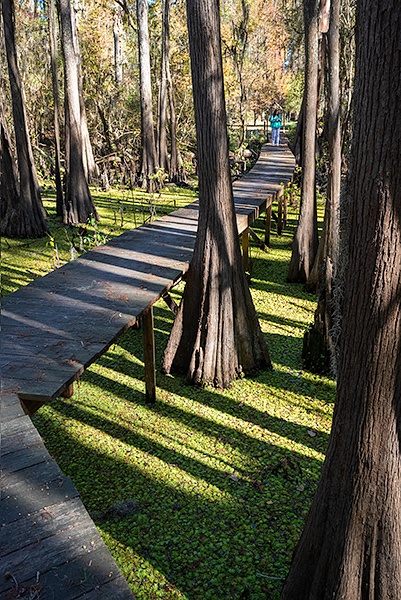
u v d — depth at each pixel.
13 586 2.01
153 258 7.02
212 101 5.44
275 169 16.20
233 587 3.38
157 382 6.24
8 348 4.36
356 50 2.13
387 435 2.38
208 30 5.18
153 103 24.27
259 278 10.35
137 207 15.91
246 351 6.31
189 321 6.26
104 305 5.36
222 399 5.89
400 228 2.12
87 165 19.95
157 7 22.75
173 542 3.77
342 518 2.55
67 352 4.28
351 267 2.34
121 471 4.56
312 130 9.16
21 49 19.08
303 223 9.72
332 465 2.60
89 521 2.38
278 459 4.79
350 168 2.32
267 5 30.42
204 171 5.70
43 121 21.95
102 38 25.20
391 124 2.01
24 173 12.29
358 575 2.56
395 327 2.24
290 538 3.82
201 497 4.25
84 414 5.51
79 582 2.04
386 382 2.31
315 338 6.52
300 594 2.80
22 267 10.15
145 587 3.37
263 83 34.69
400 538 2.48
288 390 6.14
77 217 13.77
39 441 3.05
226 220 5.86
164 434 5.16
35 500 2.52
